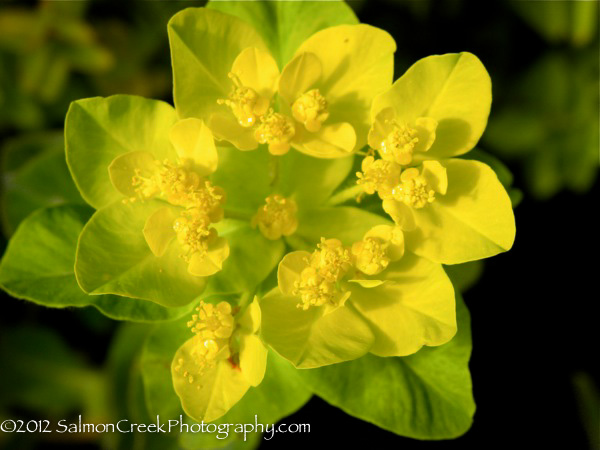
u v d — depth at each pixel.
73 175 0.12
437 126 0.12
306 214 0.13
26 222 0.13
